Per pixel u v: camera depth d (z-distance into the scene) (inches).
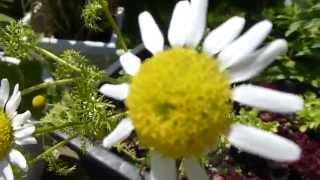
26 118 2.2
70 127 2.3
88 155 2.5
